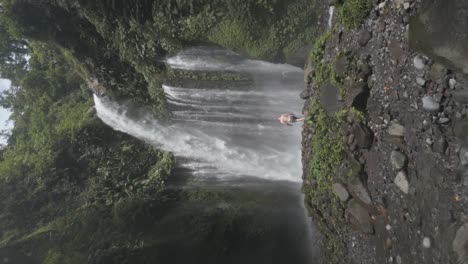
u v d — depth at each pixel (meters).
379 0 6.04
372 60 6.08
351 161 6.34
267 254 11.27
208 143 14.27
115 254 10.35
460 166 4.30
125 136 15.92
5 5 11.35
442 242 4.41
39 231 12.76
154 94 13.69
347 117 6.43
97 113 15.80
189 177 14.75
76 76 16.25
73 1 11.40
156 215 12.59
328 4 8.88
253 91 12.14
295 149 11.72
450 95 4.50
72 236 11.81
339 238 7.01
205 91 12.84
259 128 12.63
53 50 14.45
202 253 10.77
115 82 13.92
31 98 19.11
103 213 13.09
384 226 5.63
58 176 15.08
